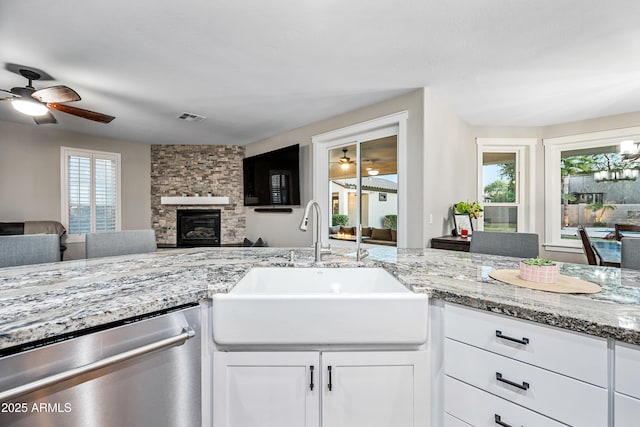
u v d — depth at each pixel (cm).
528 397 88
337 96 313
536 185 414
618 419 73
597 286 109
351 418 102
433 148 307
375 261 160
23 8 172
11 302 89
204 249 210
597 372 77
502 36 203
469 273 132
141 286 108
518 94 304
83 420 77
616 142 364
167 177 549
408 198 304
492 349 95
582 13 178
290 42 211
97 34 200
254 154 532
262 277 149
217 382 102
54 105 272
